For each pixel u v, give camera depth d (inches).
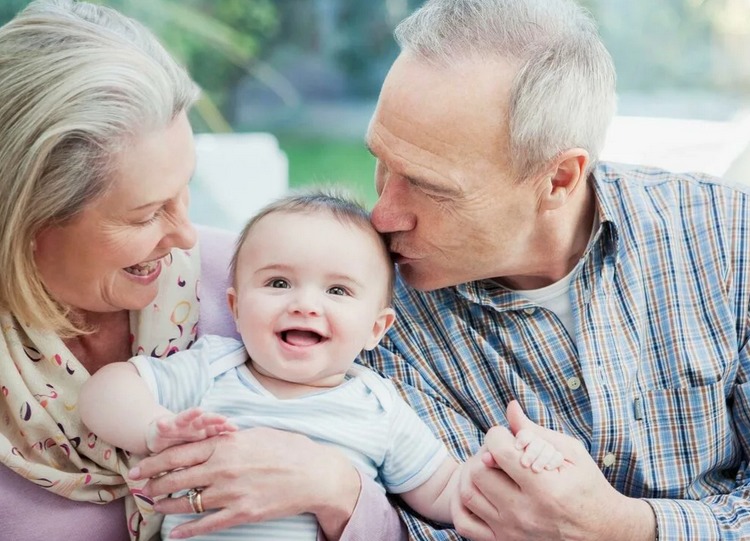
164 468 51.1
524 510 52.7
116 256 49.4
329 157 233.6
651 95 206.7
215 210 136.5
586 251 60.1
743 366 60.6
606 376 59.5
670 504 56.1
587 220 62.2
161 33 221.0
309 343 56.4
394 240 58.4
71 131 46.1
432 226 56.2
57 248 49.2
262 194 138.3
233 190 136.9
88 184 46.8
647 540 55.2
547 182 56.5
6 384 51.7
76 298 51.8
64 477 53.3
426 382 62.5
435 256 57.7
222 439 51.7
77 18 49.0
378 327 59.8
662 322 60.6
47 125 46.2
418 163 54.2
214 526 50.9
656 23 206.4
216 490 51.1
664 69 207.3
